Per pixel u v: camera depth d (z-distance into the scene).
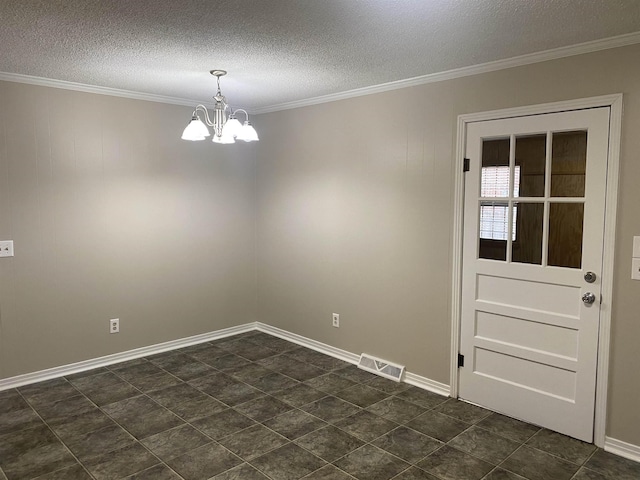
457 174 3.37
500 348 3.25
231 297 5.04
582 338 2.87
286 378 3.90
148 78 3.59
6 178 3.56
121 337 4.27
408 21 2.36
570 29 2.48
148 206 4.34
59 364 3.92
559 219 2.94
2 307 3.61
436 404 3.42
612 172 2.70
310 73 3.41
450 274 3.48
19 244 3.65
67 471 2.58
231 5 2.17
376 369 3.99
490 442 2.90
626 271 2.69
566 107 2.83
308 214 4.55
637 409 2.69
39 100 3.66
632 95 2.60
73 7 2.20
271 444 2.87
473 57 3.00
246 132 3.30
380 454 2.76
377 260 3.97
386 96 3.79
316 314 4.58
